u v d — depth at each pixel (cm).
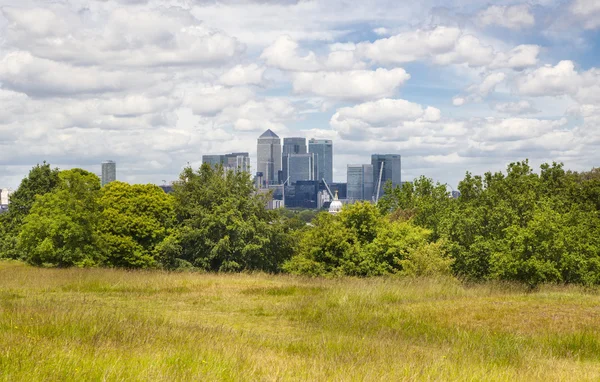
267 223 5006
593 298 2197
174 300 2127
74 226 3856
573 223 3391
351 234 3716
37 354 785
